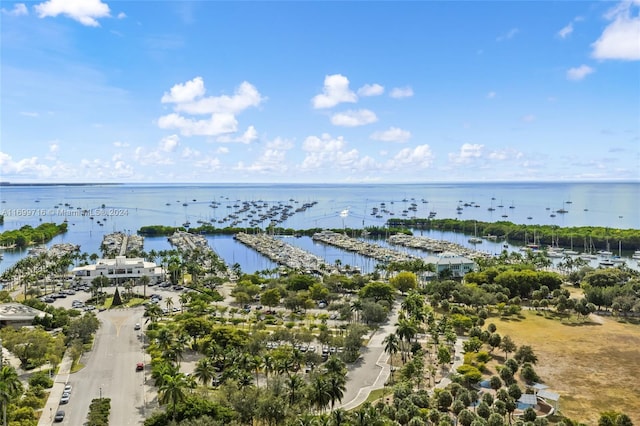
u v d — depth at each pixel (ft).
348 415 424.87
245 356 550.36
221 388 487.61
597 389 556.51
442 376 594.65
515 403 495.00
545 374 598.34
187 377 507.30
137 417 481.87
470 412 458.09
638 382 574.97
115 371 604.08
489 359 632.38
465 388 522.47
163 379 461.78
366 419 416.05
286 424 419.74
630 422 452.35
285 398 461.37
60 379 577.43
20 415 449.48
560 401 526.57
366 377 595.88
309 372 578.66
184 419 408.87
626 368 617.21
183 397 436.35
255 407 448.24
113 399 523.29
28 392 501.97
